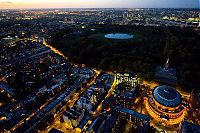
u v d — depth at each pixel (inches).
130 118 7554.1
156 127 7317.9
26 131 6973.4
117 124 7209.6
